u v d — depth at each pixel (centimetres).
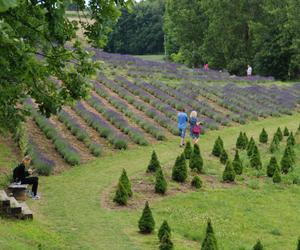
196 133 3203
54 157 2686
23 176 2023
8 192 2002
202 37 8981
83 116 3522
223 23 8181
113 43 12912
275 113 4434
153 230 1786
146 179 2461
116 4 1018
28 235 1526
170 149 3123
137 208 2067
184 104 4156
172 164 2775
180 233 1827
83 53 1099
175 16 8938
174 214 2017
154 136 3375
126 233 1748
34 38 893
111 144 3086
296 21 7131
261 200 2333
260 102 4772
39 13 838
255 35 7788
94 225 1803
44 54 1056
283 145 3419
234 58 8294
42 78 1031
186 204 2167
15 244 1385
